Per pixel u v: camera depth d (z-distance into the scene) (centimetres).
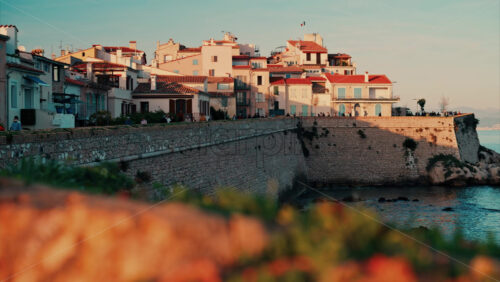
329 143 7475
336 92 9775
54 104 4584
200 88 8112
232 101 9525
